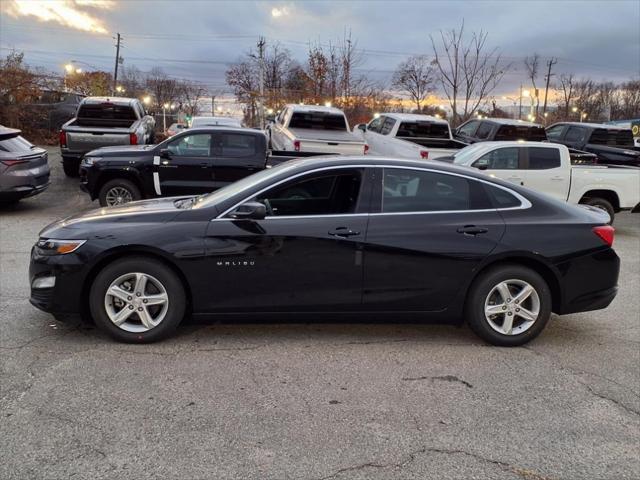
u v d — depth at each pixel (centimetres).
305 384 379
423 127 1417
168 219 430
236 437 314
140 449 299
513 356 440
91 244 417
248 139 958
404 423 335
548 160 1031
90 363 398
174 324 433
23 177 974
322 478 281
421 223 439
